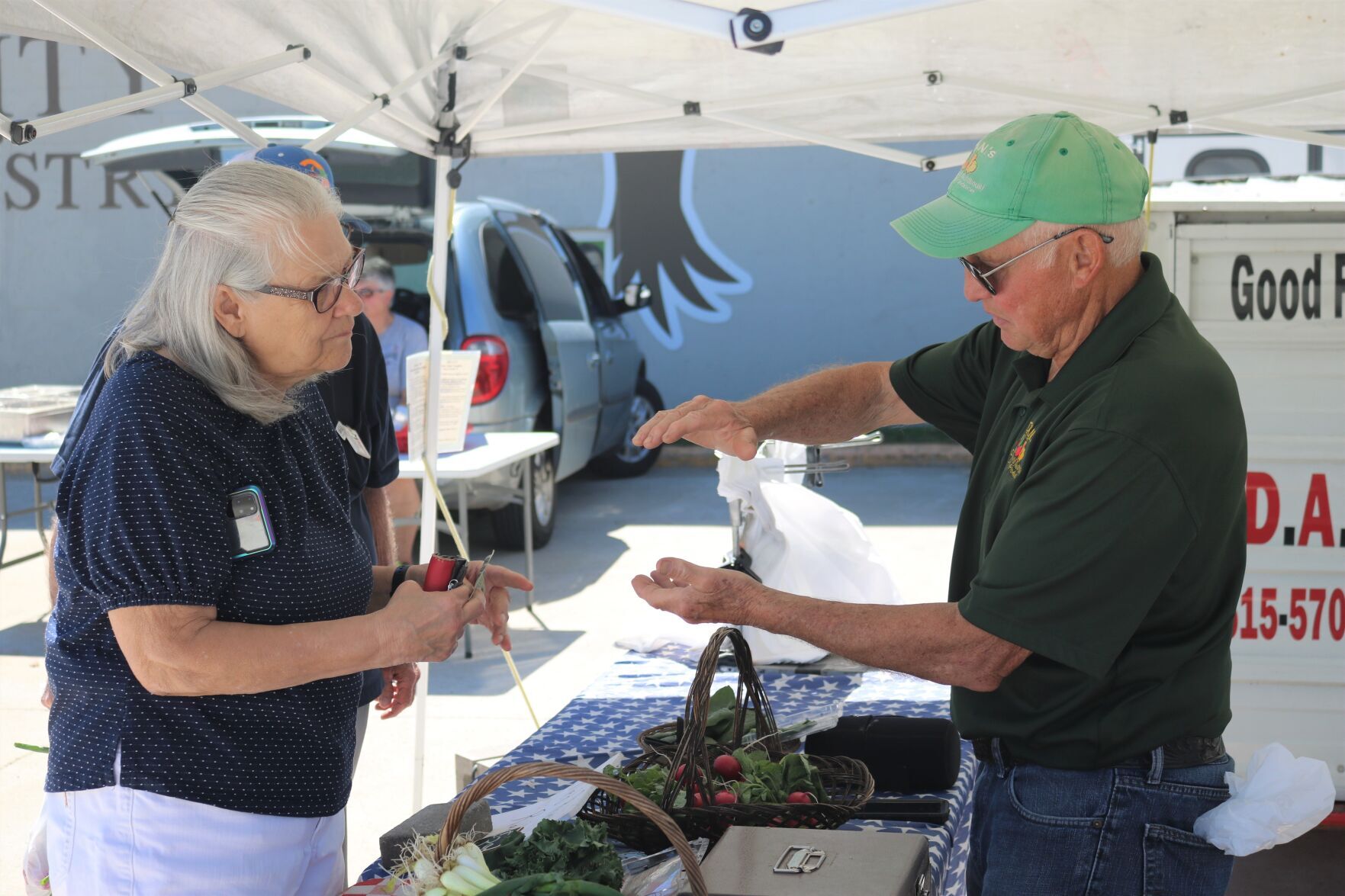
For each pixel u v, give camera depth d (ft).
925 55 10.27
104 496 4.99
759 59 10.43
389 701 8.32
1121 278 5.88
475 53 10.18
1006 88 9.96
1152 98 10.43
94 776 5.27
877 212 37.58
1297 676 11.64
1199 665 5.94
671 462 35.55
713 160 37.88
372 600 6.83
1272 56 9.93
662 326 38.81
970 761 7.99
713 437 7.48
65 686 5.36
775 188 37.81
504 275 22.72
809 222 37.86
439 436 17.29
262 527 5.31
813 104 11.19
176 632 5.03
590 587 21.70
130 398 5.07
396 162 21.36
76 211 37.60
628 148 11.77
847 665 10.12
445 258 10.90
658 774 6.73
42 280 37.93
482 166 38.52
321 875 5.87
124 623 5.01
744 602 6.01
